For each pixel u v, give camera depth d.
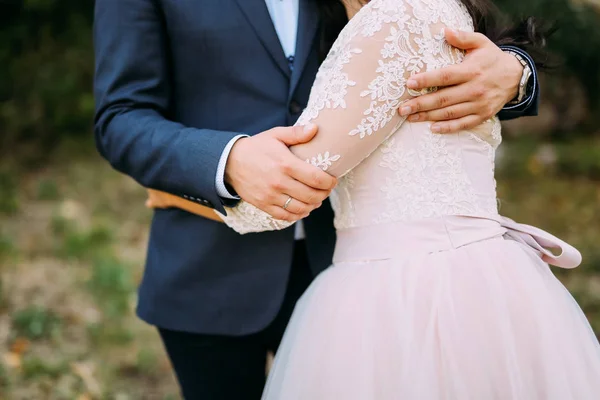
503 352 1.22
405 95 1.29
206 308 1.60
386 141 1.33
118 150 1.46
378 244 1.34
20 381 2.93
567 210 5.52
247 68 1.54
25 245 4.58
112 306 3.75
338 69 1.28
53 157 6.41
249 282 1.59
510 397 1.20
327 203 1.62
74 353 3.25
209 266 1.60
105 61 1.52
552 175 6.41
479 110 1.33
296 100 1.56
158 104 1.55
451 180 1.33
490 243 1.33
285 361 1.42
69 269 4.24
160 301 1.64
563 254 1.40
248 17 1.52
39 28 6.63
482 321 1.24
